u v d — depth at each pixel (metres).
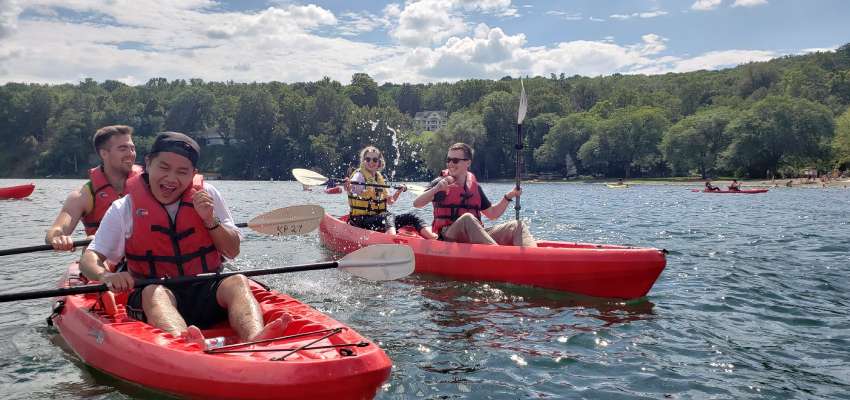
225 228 3.54
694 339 4.16
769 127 57.06
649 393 3.21
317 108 98.06
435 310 4.93
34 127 112.50
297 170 8.21
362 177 7.92
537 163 78.31
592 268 5.39
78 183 56.97
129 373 3.04
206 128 110.94
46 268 6.75
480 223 6.56
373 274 3.98
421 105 144.00
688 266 7.05
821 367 3.61
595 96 116.56
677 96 105.62
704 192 35.25
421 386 3.27
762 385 3.32
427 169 72.38
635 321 4.62
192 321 3.51
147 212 3.42
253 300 3.31
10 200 21.61
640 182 64.31
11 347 3.83
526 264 5.72
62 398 3.03
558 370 3.54
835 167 55.81
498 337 4.18
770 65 105.44
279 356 2.80
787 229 11.62
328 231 8.09
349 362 2.71
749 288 5.79
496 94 79.75
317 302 5.17
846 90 85.25
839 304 5.17
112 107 106.00
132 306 3.54
